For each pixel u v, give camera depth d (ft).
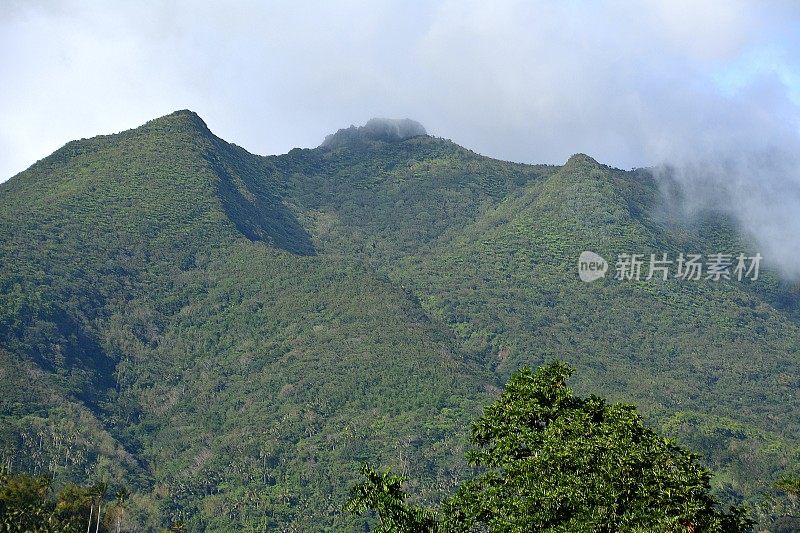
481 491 177.06
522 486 163.53
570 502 155.12
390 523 173.68
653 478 155.84
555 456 160.15
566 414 174.81
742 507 163.63
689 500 153.28
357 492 180.34
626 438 164.14
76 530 403.95
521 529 155.63
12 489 395.14
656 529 146.10
